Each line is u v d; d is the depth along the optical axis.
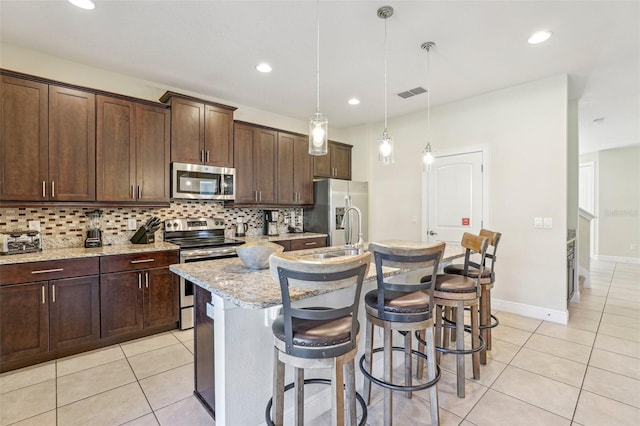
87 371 2.34
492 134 3.78
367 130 5.13
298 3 2.16
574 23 2.38
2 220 2.67
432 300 1.70
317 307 1.74
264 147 4.21
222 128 3.72
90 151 2.85
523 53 2.85
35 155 2.59
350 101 4.08
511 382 2.20
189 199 3.64
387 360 1.69
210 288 1.48
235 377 1.56
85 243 2.98
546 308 3.41
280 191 4.38
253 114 4.41
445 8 2.21
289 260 1.19
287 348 1.26
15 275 2.33
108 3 2.15
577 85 3.61
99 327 2.69
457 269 2.60
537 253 3.47
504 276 3.70
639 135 5.92
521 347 2.74
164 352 2.65
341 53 2.85
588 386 2.14
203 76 3.33
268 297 1.31
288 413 1.72
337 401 1.27
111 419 1.82
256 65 3.08
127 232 3.34
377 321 1.72
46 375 2.28
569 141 4.13
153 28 2.45
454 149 4.10
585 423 1.78
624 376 2.26
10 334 2.33
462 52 2.83
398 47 2.74
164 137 3.29
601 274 5.82
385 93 3.80
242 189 3.97
